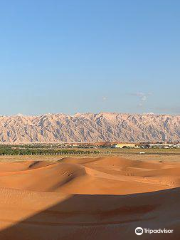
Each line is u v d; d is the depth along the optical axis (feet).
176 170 148.15
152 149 554.46
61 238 52.49
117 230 51.67
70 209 67.10
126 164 183.73
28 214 64.49
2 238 52.85
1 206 68.39
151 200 67.62
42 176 119.85
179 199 64.85
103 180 106.52
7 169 161.48
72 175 115.44
